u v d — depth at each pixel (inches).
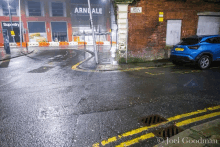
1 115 131.4
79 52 707.4
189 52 269.4
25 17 1366.9
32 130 108.2
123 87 197.2
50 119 122.8
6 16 1326.3
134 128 106.8
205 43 271.6
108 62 386.6
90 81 229.9
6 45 621.3
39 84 222.2
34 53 686.5
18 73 299.1
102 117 123.5
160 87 192.2
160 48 385.1
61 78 253.1
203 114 122.1
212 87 186.1
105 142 93.3
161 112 128.6
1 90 199.6
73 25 1540.4
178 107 136.5
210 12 387.5
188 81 213.0
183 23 384.8
